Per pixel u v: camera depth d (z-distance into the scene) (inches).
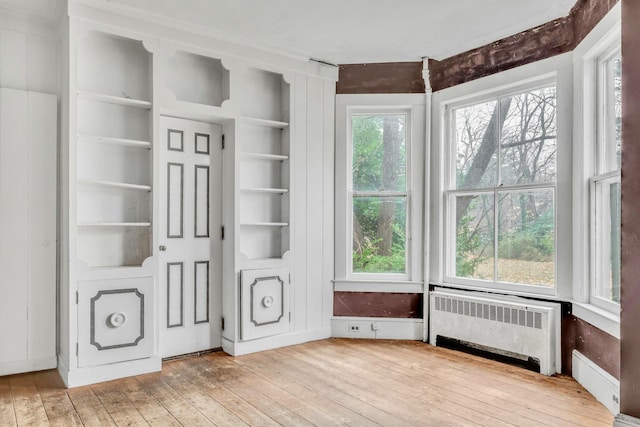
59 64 132.3
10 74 127.3
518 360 134.6
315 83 165.9
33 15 129.2
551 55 133.4
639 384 76.9
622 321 79.1
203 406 104.9
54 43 133.8
